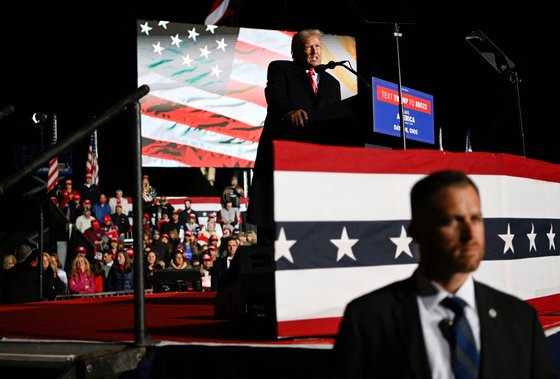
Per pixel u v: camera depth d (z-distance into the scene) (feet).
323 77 15.42
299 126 13.57
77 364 9.34
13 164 63.16
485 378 5.57
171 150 50.65
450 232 5.75
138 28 50.62
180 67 51.06
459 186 5.84
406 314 5.82
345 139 13.96
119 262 38.19
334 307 10.05
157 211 51.31
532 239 12.43
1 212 41.39
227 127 51.55
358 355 5.79
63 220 42.27
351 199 10.34
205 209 53.67
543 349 5.89
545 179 13.06
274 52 52.90
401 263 10.54
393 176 10.69
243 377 9.58
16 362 9.77
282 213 9.87
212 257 43.75
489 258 11.55
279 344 9.65
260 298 12.60
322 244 10.09
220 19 55.36
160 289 33.09
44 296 30.14
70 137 9.87
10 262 30.50
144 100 50.39
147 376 9.92
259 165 14.15
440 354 5.68
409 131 33.60
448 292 5.85
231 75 51.90
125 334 12.18
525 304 5.99
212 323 13.34
